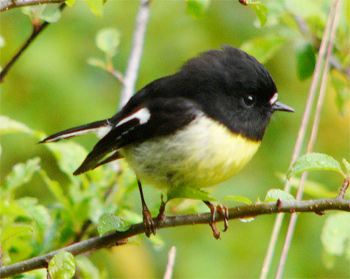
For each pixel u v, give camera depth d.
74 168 9.12
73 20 14.08
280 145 13.41
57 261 5.98
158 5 14.37
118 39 10.28
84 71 13.75
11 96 13.41
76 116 13.30
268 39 10.05
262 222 13.32
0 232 6.35
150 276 13.13
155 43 13.97
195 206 8.80
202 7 8.36
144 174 7.98
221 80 7.92
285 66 13.80
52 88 13.35
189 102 7.82
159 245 9.08
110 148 8.17
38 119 13.27
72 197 8.91
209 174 7.77
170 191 6.95
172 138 7.68
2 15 13.97
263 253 12.98
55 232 8.55
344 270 12.66
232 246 13.05
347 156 13.77
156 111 7.86
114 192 9.28
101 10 6.72
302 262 12.80
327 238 8.42
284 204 6.44
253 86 7.92
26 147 13.24
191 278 12.68
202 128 7.65
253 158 13.43
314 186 8.42
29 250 8.34
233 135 7.77
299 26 10.19
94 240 6.92
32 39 8.08
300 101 13.73
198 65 8.15
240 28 14.09
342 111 10.32
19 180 8.52
